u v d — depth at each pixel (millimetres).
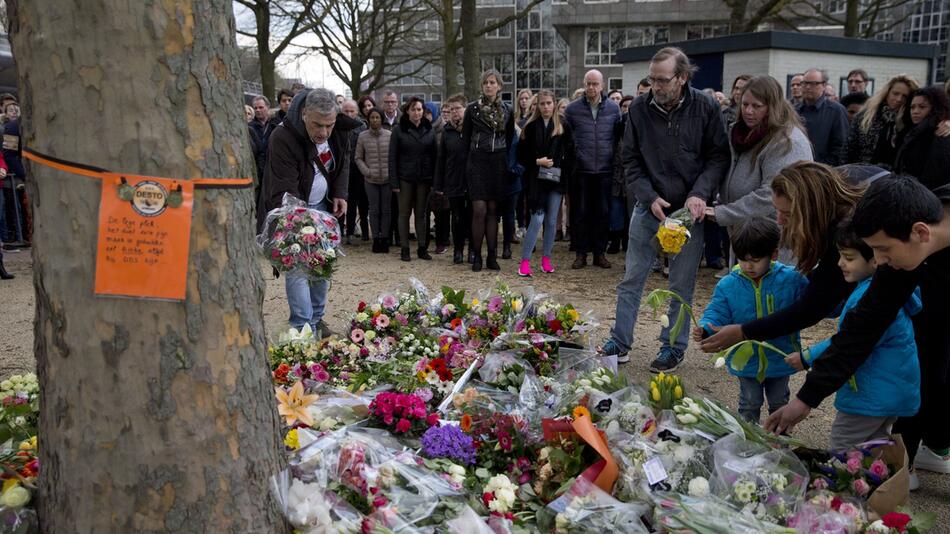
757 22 16734
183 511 1844
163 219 1753
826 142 7539
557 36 39125
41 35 1679
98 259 1738
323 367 4000
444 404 3318
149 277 1752
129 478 1803
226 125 1842
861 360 2703
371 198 9539
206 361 1833
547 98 7562
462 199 8688
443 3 18859
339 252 4750
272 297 7160
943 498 3188
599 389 3186
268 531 1994
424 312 4676
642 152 4629
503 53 40125
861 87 8484
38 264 1800
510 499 2404
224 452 1886
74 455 1817
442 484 2412
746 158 4379
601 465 2572
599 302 6773
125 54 1684
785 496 2393
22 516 1900
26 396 2938
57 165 1727
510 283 7625
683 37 36625
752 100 4250
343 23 24688
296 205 4664
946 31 32094
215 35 1794
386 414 2830
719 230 8391
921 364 2992
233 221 1867
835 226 3016
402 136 8750
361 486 2254
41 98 1720
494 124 7828
